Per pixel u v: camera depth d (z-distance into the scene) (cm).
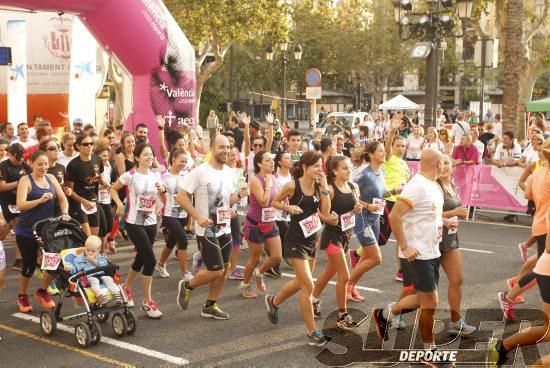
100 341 653
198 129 1412
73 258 665
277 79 5181
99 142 984
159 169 1057
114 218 1005
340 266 664
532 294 787
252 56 5028
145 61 1356
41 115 1942
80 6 1277
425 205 566
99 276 668
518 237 1164
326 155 905
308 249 634
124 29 1320
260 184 769
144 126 1074
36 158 721
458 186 1395
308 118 5378
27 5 1254
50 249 682
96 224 930
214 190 678
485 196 1363
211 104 5206
